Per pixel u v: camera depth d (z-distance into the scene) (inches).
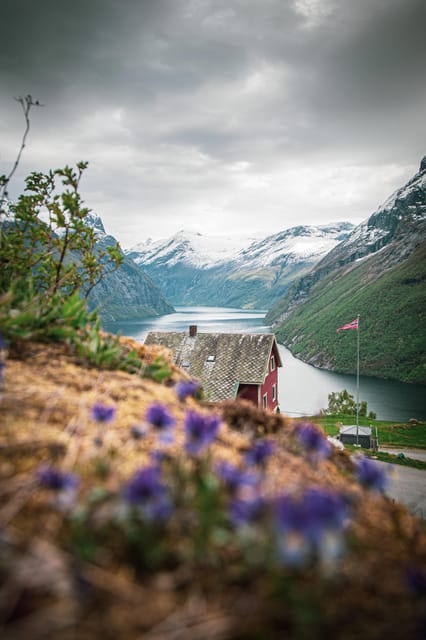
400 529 96.0
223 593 63.5
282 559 54.1
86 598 60.0
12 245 228.1
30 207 237.1
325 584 65.9
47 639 53.8
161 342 1358.3
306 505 55.3
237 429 134.3
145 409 124.0
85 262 244.5
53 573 61.2
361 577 71.4
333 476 118.0
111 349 160.6
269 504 67.8
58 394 117.8
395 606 65.2
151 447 101.4
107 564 65.9
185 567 67.2
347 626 60.6
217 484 77.9
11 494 78.1
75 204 215.6
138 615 58.5
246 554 66.5
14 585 60.7
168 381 164.6
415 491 925.2
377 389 4665.4
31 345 156.6
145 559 66.4
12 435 95.8
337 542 56.4
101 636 54.9
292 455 122.5
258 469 89.2
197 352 1298.0
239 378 1200.2
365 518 97.0
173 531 71.4
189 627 57.4
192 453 87.9
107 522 70.8
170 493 77.0
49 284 235.9
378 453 1541.6
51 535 69.6
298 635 58.7
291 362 6545.3
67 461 89.0
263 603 61.6
